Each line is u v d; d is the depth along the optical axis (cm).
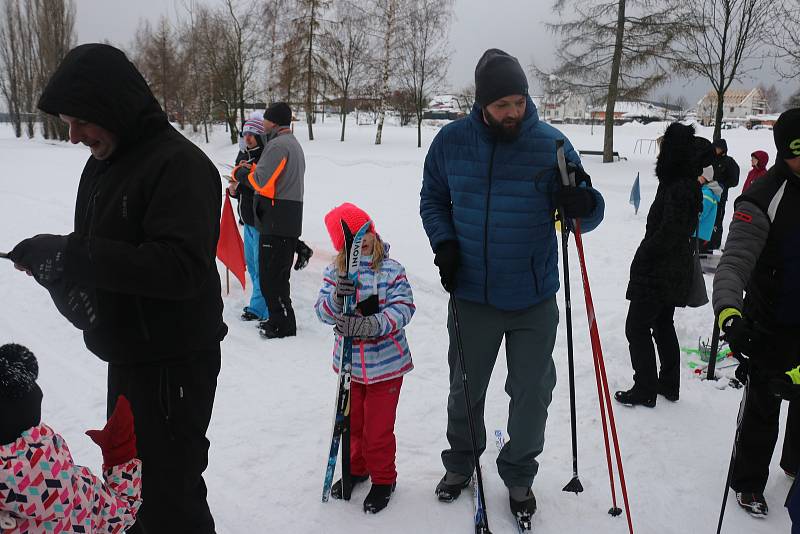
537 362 276
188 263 178
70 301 179
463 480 299
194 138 3778
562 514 287
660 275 368
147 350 195
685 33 1734
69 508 161
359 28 3069
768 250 266
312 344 498
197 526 215
